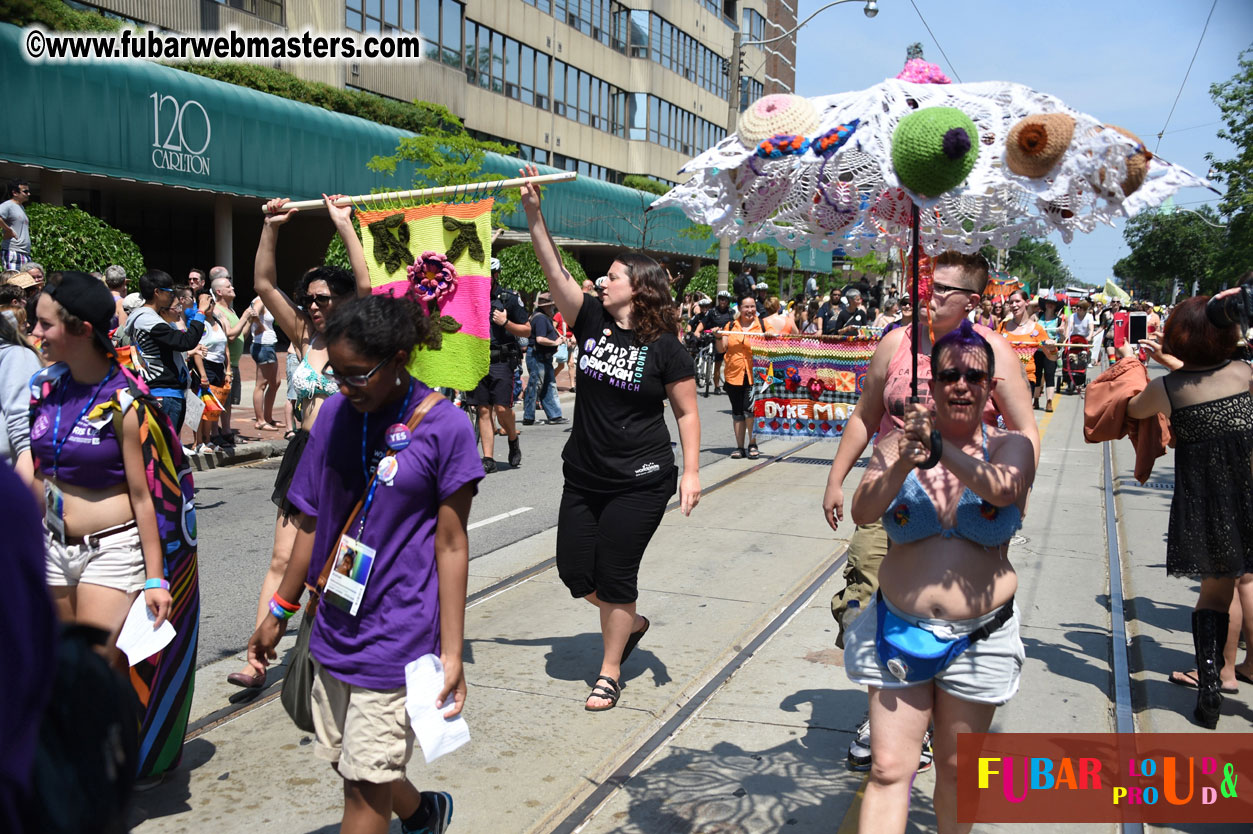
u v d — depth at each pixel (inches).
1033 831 132.0
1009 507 104.4
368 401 99.9
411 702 99.7
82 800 54.9
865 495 106.8
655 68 1628.9
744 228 120.3
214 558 269.7
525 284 840.9
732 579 249.4
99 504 131.1
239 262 1136.8
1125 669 191.9
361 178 916.6
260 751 153.1
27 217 478.3
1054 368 751.1
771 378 433.7
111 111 679.1
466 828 132.2
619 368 167.5
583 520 172.2
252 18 875.4
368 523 102.0
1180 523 167.5
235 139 780.6
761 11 1991.9
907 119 96.2
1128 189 101.9
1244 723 168.7
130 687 60.6
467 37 1203.9
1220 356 166.7
